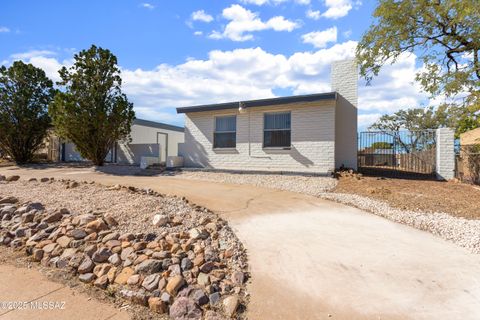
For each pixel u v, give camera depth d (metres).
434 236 4.38
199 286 2.72
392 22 8.66
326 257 3.54
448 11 7.69
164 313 2.38
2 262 3.26
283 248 3.81
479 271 3.16
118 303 2.50
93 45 13.89
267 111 11.83
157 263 2.96
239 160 12.41
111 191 5.98
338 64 11.66
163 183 9.16
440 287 2.82
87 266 3.01
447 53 8.76
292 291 2.74
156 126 20.86
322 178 9.95
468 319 2.31
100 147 14.67
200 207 5.57
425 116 23.80
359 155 12.73
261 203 6.55
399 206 6.04
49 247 3.44
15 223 4.21
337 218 5.33
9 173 12.54
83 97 13.70
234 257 3.40
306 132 11.12
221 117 12.96
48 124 17.95
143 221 4.25
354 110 11.34
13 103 16.45
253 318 2.33
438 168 10.19
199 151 13.38
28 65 16.92
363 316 2.35
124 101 14.48
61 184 6.89
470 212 5.50
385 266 3.29
